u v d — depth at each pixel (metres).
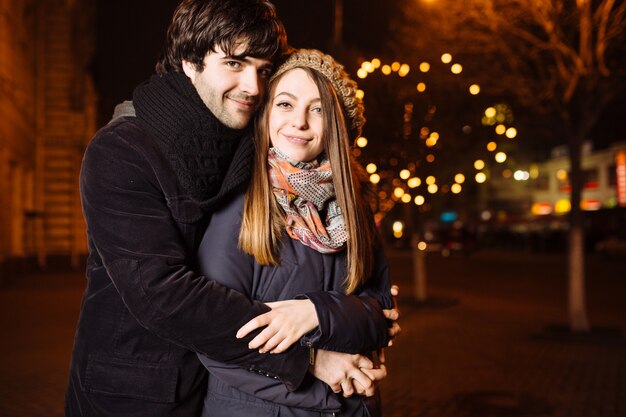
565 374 7.36
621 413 5.81
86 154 1.84
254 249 1.88
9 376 7.23
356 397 2.03
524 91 9.62
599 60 8.60
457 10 9.57
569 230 9.84
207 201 1.83
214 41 1.77
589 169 48.94
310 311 1.82
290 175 1.96
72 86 24.97
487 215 56.66
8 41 17.77
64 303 13.81
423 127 12.11
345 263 2.07
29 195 23.62
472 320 11.64
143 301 1.71
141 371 1.81
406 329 10.62
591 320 11.77
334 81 2.08
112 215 1.76
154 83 1.90
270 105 2.03
